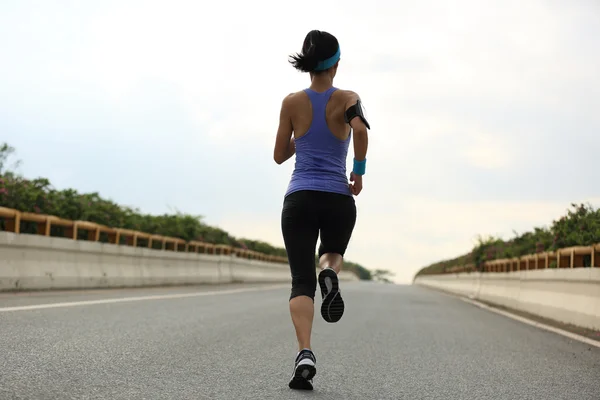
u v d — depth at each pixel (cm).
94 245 1356
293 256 414
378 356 607
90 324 699
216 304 1158
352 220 422
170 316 862
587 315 974
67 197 1320
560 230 1208
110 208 1509
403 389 450
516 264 1595
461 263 2819
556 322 1109
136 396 375
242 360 533
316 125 415
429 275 5075
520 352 683
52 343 547
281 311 1060
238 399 384
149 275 1656
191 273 2033
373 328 873
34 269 1124
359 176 410
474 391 454
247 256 3036
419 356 619
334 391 428
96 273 1354
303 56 414
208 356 543
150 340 617
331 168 414
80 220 1330
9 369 424
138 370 458
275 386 429
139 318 802
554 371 559
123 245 1513
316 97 418
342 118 415
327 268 411
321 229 427
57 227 1292
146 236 1666
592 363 617
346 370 520
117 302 1015
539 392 458
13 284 1059
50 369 436
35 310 786
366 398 411
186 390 401
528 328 984
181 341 626
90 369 447
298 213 411
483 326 988
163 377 439
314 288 418
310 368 405
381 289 2742
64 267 1229
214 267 2319
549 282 1220
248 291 1767
